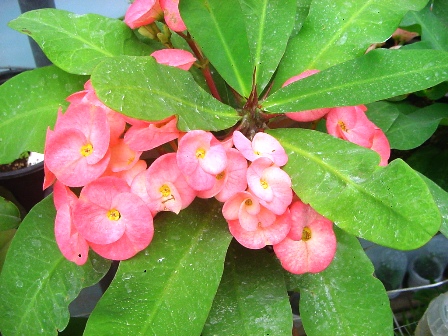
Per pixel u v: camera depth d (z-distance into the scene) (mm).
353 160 247
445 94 450
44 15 316
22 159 490
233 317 278
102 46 317
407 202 221
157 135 243
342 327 287
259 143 256
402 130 390
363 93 271
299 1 354
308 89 281
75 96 275
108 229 242
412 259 568
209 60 292
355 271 297
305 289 295
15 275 287
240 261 295
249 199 244
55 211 297
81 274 288
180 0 274
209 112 268
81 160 245
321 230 262
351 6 330
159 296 248
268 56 315
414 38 500
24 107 308
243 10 323
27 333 281
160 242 260
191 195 245
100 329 242
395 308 569
